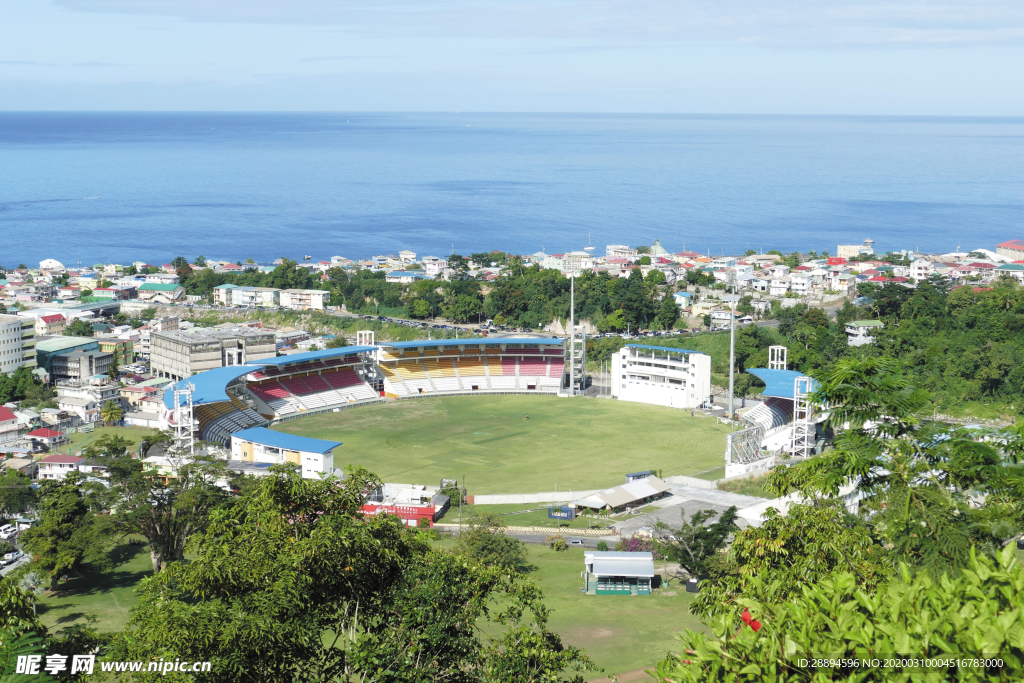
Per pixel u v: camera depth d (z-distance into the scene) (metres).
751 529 65.25
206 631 52.72
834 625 34.88
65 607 123.06
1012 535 58.88
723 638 37.16
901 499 58.12
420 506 167.12
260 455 194.88
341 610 62.41
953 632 33.38
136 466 139.12
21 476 170.88
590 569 134.62
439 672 62.38
